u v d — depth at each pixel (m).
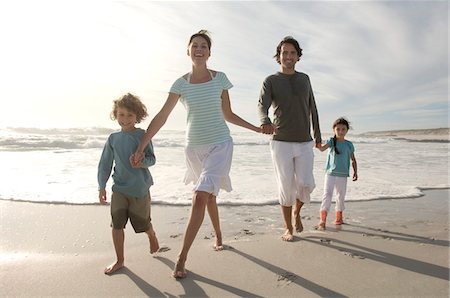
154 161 3.02
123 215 2.91
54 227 4.18
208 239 3.73
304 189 3.77
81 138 17.86
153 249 3.23
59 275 2.73
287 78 3.79
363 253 3.15
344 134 4.44
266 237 3.78
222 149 2.97
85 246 3.54
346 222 4.46
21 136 18.27
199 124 3.01
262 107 3.67
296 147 3.73
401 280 2.57
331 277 2.63
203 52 3.01
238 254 3.13
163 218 4.64
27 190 6.11
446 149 17.95
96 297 2.37
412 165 10.59
